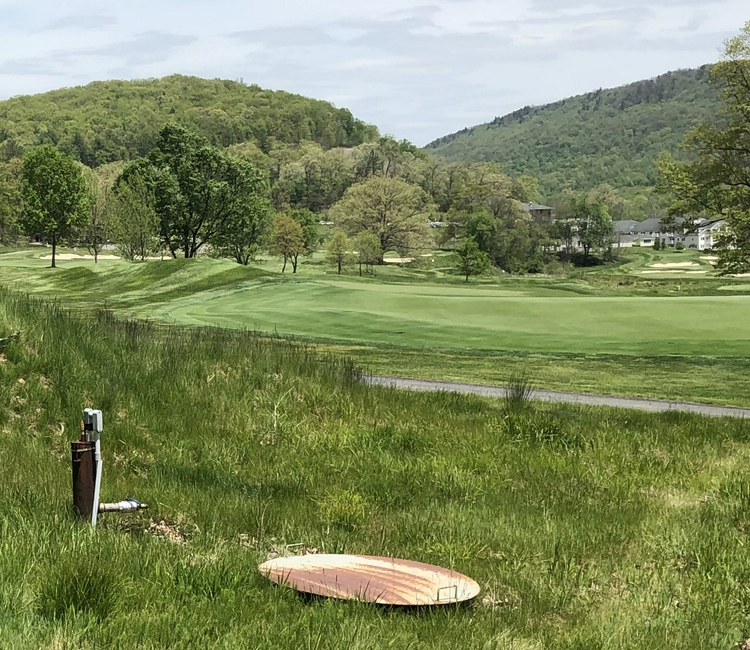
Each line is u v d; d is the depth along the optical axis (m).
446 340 22.73
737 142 27.03
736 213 26.38
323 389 11.66
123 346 10.81
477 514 7.57
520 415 11.72
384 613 4.93
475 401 13.12
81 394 9.03
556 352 21.06
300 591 5.03
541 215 156.00
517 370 18.50
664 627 5.14
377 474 8.77
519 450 10.29
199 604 4.54
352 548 6.43
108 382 9.51
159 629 4.11
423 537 6.88
